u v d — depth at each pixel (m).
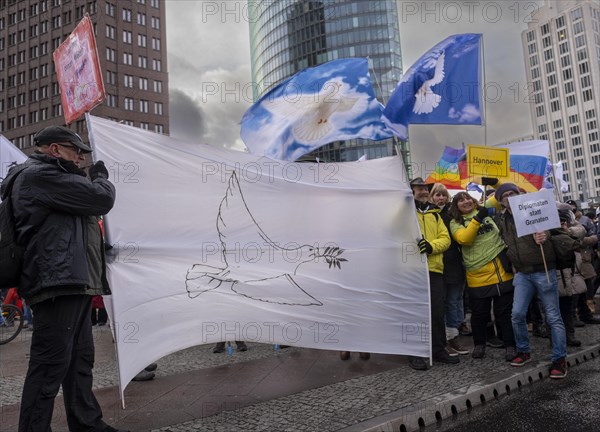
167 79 77.62
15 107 78.38
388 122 5.65
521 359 5.02
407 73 5.88
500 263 5.33
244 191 4.61
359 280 4.89
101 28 70.19
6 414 3.88
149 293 4.00
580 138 128.50
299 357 5.89
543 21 135.88
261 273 4.58
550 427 3.52
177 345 4.12
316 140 5.82
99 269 3.26
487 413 3.91
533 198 4.85
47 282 2.83
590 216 9.95
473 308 5.47
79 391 3.24
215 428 3.48
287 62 79.12
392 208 5.05
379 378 4.72
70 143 3.14
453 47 5.91
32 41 77.75
